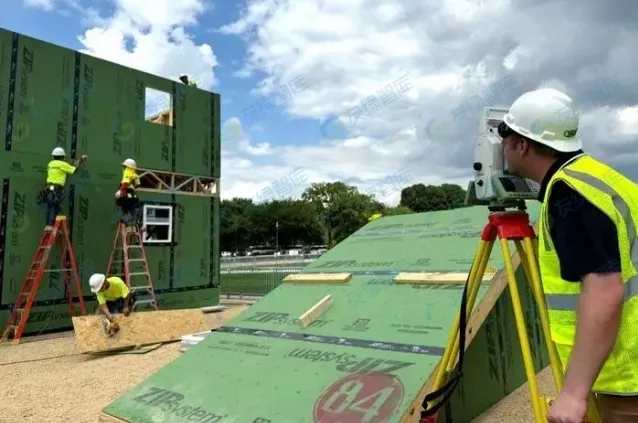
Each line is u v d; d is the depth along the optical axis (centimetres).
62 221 1016
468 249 514
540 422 228
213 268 1383
